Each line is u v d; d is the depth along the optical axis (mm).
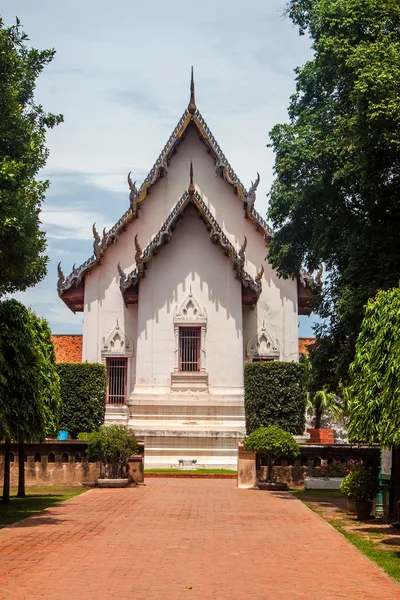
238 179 44906
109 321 44188
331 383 26516
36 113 24688
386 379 16203
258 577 12031
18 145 19719
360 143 22000
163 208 45156
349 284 23250
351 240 23781
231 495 25688
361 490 19562
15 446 29609
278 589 11234
